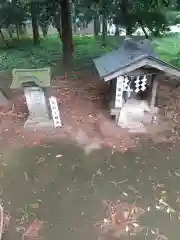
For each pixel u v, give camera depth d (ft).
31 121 8.70
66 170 6.96
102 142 8.05
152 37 14.99
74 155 7.50
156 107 9.17
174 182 6.60
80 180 6.63
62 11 12.43
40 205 5.91
